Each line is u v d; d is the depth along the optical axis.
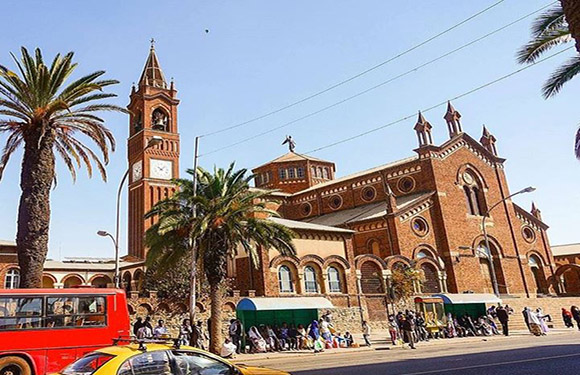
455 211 50.50
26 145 23.27
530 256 56.47
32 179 22.62
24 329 14.77
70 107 24.70
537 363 15.53
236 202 28.19
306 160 66.69
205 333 29.36
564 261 67.88
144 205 61.94
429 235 47.72
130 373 7.62
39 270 21.95
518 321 41.81
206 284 33.06
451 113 56.56
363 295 40.59
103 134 25.89
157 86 69.62
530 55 19.11
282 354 26.08
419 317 32.50
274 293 36.62
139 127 67.75
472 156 55.41
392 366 16.47
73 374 7.79
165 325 30.44
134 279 49.53
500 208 55.62
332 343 29.17
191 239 25.83
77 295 16.09
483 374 13.48
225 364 8.51
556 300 47.75
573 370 13.67
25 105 23.27
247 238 28.67
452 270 47.12
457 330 34.47
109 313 16.48
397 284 41.91
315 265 39.78
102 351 8.27
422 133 52.66
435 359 18.33
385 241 46.09
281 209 61.66
